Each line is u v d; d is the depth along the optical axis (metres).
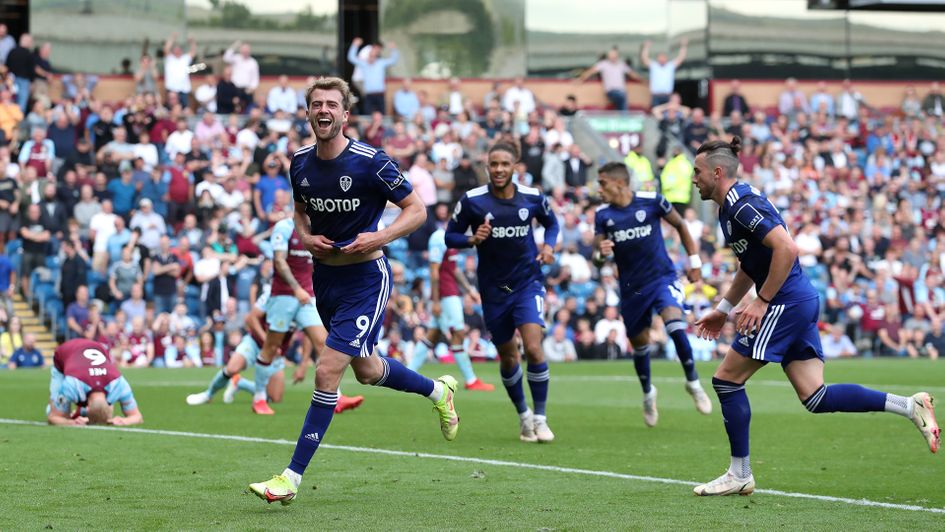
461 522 7.65
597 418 14.71
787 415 14.93
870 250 31.97
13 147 29.61
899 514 7.92
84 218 27.69
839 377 21.88
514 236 12.02
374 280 8.66
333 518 7.80
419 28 39.38
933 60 42.56
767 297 8.46
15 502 8.42
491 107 34.66
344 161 8.43
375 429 13.37
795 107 39.84
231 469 10.05
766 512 8.00
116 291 26.62
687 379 14.17
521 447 11.72
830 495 8.78
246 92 34.53
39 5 35.47
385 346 27.19
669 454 11.18
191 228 27.70
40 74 32.03
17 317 26.00
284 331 15.02
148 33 36.31
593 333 28.50
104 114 30.16
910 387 19.42
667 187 32.78
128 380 21.44
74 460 10.58
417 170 30.12
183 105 33.75
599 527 7.46
